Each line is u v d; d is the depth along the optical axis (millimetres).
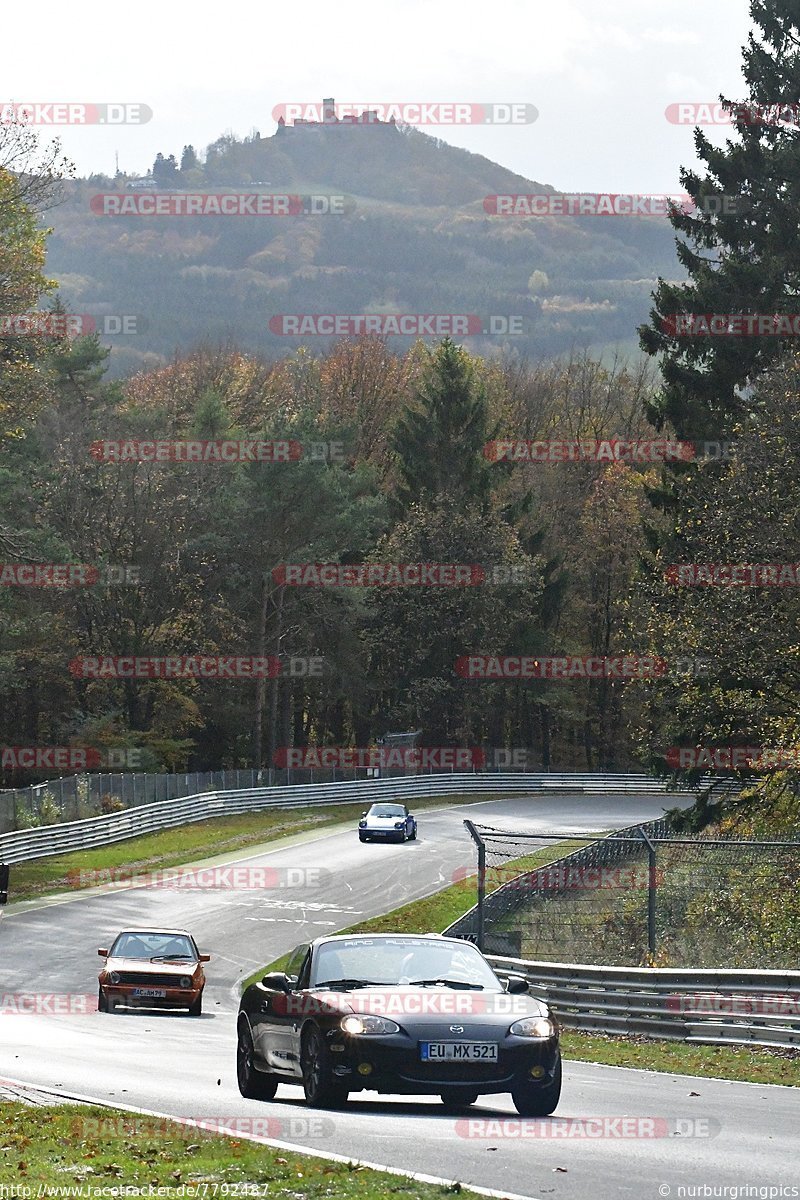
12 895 108750
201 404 193875
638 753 98938
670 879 73438
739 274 110875
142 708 193000
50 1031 53656
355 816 168625
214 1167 22469
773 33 119500
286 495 189875
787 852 69312
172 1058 43969
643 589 89438
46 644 177750
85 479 179250
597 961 65000
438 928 102125
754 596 80688
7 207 112500
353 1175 21500
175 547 184375
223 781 170250
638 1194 20531
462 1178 21859
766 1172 22531
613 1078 38594
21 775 177250
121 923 99062
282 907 107875
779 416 83625
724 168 118062
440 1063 28438
